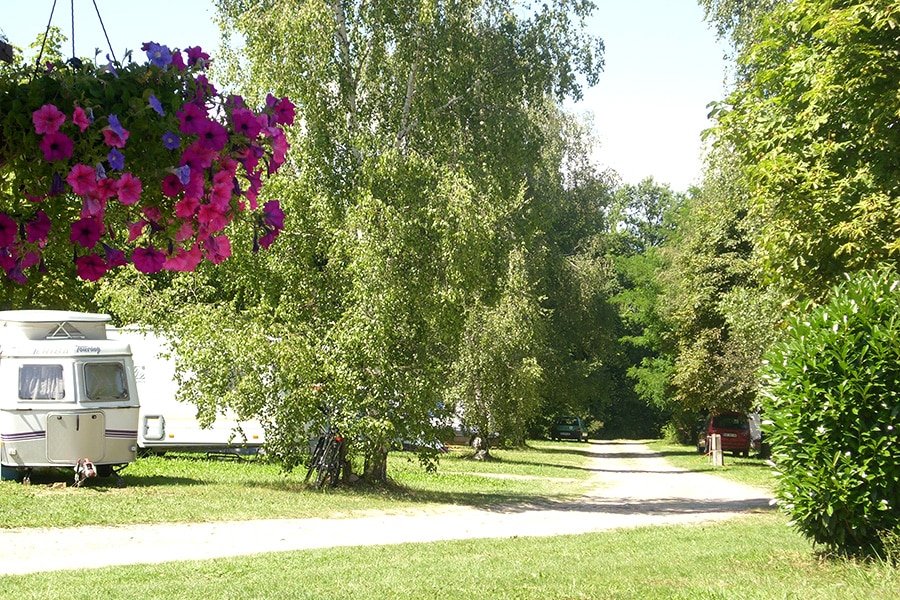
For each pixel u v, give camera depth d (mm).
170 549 12727
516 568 10617
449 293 19531
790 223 12789
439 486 24547
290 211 19500
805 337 10102
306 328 19672
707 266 40875
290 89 20078
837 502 9844
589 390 52875
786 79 13250
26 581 9875
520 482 27609
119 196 3924
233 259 19234
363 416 19406
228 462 27859
